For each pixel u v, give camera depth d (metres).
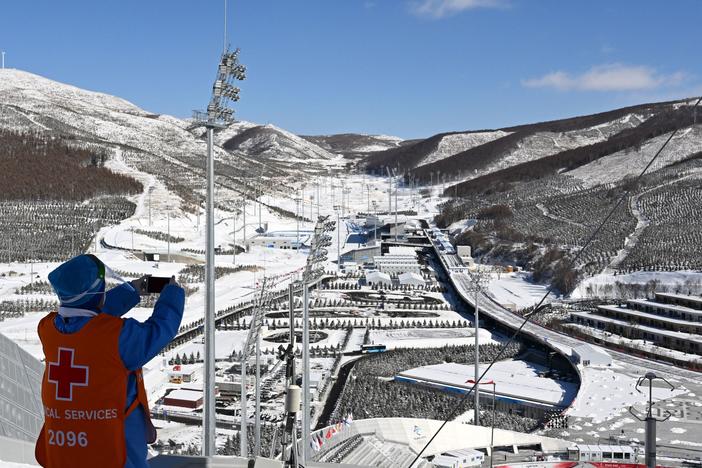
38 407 38.06
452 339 124.12
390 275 183.88
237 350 112.25
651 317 122.56
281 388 90.56
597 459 67.94
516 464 67.50
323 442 66.12
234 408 82.56
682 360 104.31
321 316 141.50
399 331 131.38
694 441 71.62
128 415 6.30
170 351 112.12
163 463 9.13
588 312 139.38
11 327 114.62
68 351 6.11
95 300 6.41
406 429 73.38
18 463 11.14
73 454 6.08
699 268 158.50
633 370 99.88
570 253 183.50
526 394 90.50
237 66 27.52
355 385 96.38
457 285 169.25
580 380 94.00
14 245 186.50
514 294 161.88
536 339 117.88
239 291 158.75
